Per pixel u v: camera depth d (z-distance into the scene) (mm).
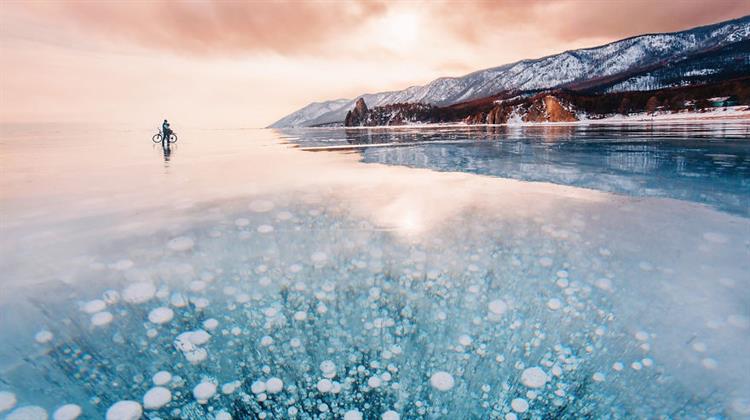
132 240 3066
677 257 2533
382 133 27672
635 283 2215
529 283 2266
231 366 1698
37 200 4707
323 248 2846
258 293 2240
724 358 1617
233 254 2768
